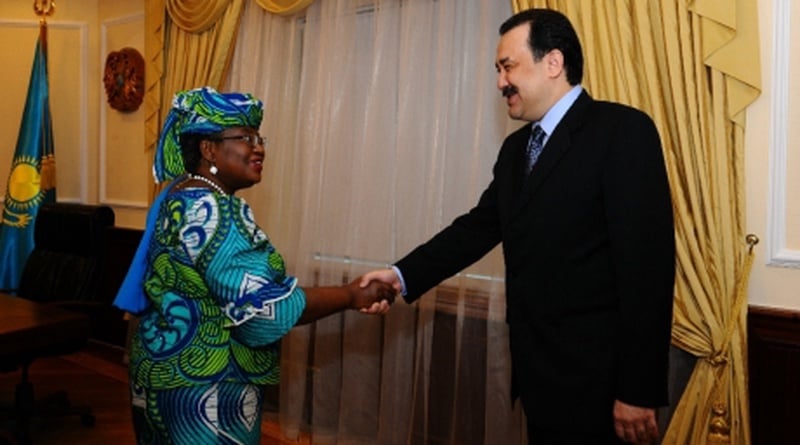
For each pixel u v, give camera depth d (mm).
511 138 1711
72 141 4660
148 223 1550
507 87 1568
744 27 1976
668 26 2049
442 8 2684
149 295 1500
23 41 4699
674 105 2051
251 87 3367
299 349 3113
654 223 1368
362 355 2943
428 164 2764
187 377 1447
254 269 1434
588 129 1463
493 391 2504
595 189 1422
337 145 3018
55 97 4641
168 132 1584
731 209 2012
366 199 2914
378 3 2891
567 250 1438
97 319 3082
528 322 1503
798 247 1990
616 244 1371
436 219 2678
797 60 1980
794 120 1986
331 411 3055
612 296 1431
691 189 2021
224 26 3418
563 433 1451
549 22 1525
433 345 2754
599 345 1416
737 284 2006
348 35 3006
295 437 3104
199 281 1446
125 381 3734
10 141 4742
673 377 2141
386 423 2818
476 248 1865
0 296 2967
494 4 2568
